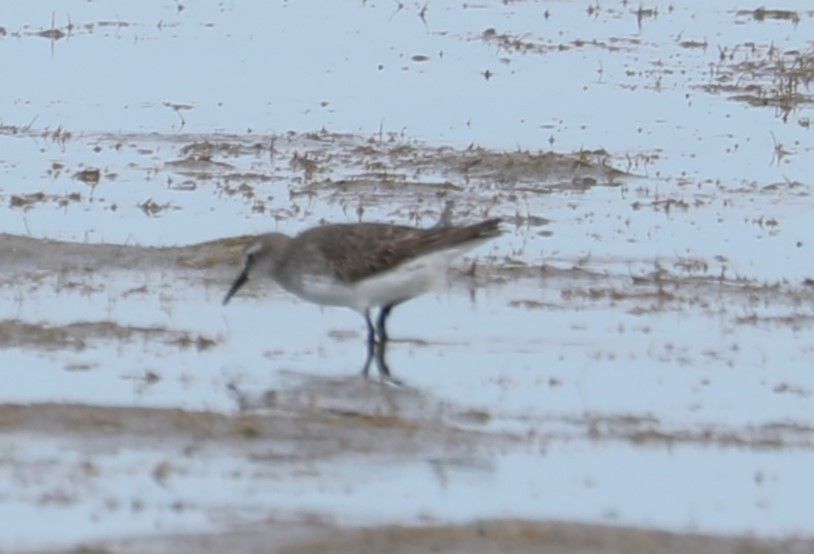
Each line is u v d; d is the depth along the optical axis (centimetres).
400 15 3173
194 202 2084
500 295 1781
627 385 1521
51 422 1351
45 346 1577
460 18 3161
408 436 1360
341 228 1611
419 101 2603
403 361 1580
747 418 1444
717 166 2309
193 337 1620
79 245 1872
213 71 2744
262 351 1598
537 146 2375
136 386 1477
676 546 1149
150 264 1838
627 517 1219
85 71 2714
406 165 2270
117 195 2102
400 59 2853
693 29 3108
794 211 2119
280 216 2033
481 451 1341
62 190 2119
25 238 1877
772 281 1844
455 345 1630
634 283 1830
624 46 2970
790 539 1174
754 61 2866
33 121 2430
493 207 2098
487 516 1199
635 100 2625
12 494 1215
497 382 1521
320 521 1174
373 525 1166
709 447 1367
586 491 1266
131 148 2325
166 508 1198
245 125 2458
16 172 2191
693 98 2639
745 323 1711
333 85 2681
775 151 2384
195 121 2467
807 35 3062
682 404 1477
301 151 2323
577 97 2638
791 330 1694
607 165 2281
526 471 1300
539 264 1873
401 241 1584
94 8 3141
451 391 1495
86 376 1498
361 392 1486
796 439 1394
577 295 1784
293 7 3216
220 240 1903
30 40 2886
